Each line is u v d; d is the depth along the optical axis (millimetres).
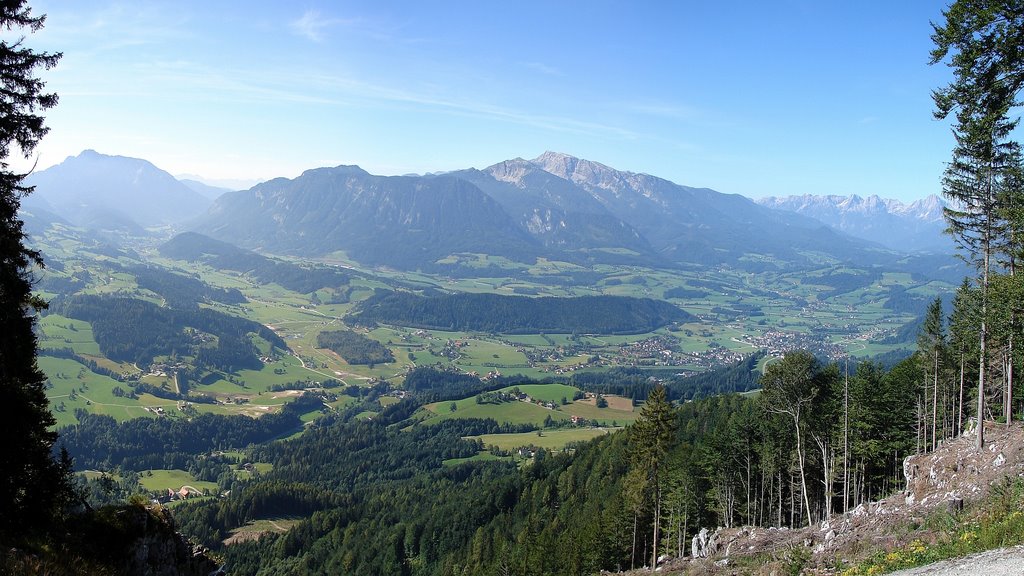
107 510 24234
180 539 28062
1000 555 15406
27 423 20641
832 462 50406
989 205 33969
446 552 97625
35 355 21641
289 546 108750
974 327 41000
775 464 54625
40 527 20281
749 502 59438
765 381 48656
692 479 61000
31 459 20594
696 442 82000
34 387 21734
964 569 15102
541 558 68312
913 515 28344
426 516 108562
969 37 21562
